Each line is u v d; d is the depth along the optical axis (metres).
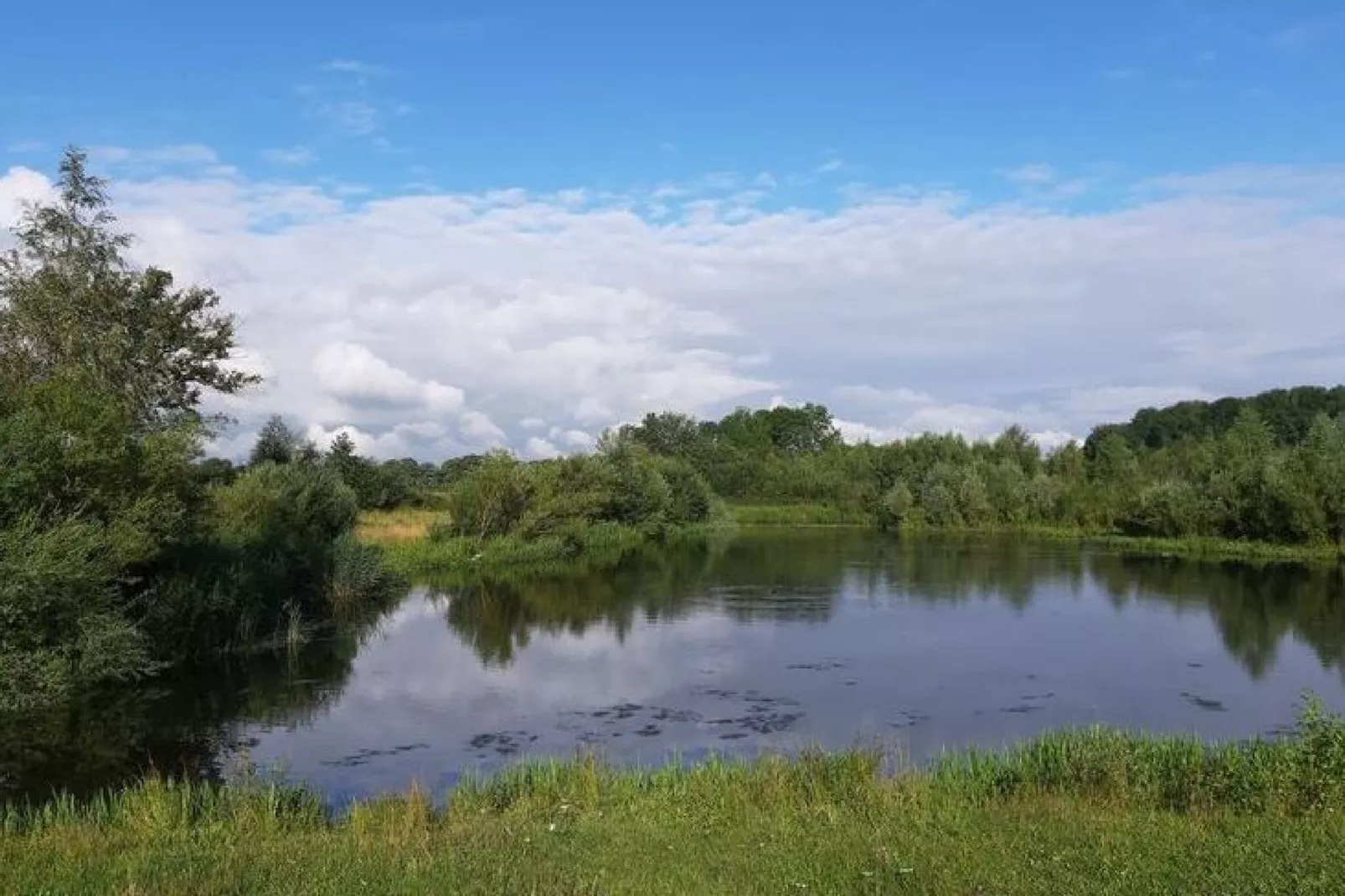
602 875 9.45
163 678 26.34
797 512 107.69
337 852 10.59
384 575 43.75
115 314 32.16
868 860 9.82
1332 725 13.41
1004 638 32.84
